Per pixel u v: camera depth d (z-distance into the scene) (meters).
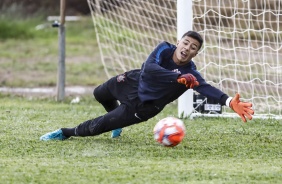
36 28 73.25
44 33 72.06
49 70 52.22
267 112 32.09
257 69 40.09
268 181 16.78
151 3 43.41
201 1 35.69
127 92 21.38
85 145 21.72
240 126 27.06
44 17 77.69
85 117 29.58
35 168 18.05
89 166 18.36
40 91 42.31
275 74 36.22
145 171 17.73
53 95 40.03
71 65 54.69
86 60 57.53
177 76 19.89
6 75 49.62
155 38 44.03
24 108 32.25
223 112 31.30
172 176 17.19
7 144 21.81
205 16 34.16
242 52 42.16
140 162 19.00
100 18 46.72
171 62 20.84
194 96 30.34
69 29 73.62
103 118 21.53
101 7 45.84
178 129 20.69
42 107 32.94
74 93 40.81
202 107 30.34
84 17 78.44
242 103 19.36
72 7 82.06
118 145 21.84
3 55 59.88
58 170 17.80
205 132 25.30
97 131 21.73
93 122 21.75
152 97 20.73
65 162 18.92
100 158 19.61
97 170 17.83
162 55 20.78
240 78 39.25
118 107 21.52
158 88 20.66
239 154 20.80
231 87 38.16
